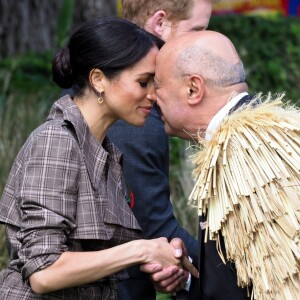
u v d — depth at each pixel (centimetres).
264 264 711
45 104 1744
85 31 758
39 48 2170
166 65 766
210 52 759
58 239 715
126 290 845
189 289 798
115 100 761
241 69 767
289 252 705
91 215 738
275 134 726
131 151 839
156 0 884
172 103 770
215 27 2284
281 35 2309
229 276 739
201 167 736
